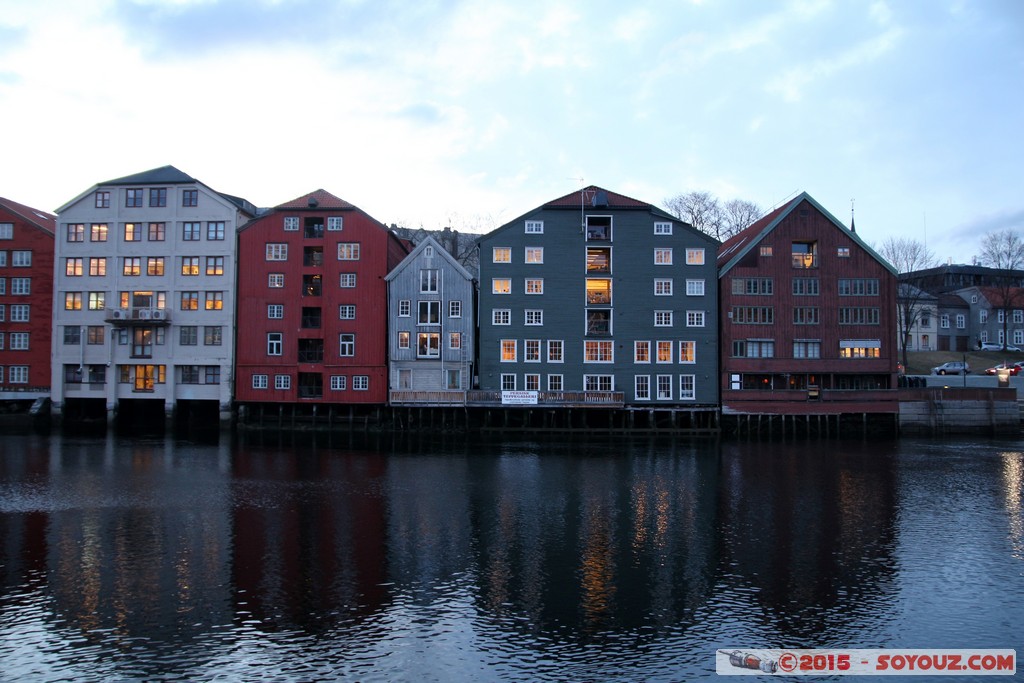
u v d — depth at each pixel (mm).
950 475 34688
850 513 26875
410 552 21688
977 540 23281
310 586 18688
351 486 31750
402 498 29281
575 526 24859
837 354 52625
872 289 53000
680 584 18969
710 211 89250
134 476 33938
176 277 53500
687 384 52031
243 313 53375
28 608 17172
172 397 53219
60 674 13945
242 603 17500
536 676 13984
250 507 27547
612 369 51906
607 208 52031
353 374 52375
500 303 51938
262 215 53531
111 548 22047
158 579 19203
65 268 54312
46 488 31047
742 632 16031
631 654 14906
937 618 16891
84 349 53938
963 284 101500
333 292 52781
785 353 52312
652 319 52062
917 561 21031
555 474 34844
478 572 19859
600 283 52906
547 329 51969
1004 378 55875
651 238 52250
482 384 51906
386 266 52781
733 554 21609
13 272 55469
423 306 51688
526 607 17344
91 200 54312
